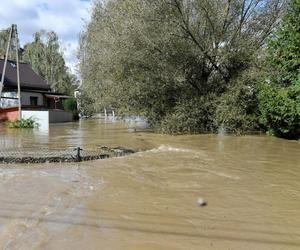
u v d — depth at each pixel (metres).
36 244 4.98
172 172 9.75
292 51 17.03
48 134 20.66
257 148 14.59
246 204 6.99
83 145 14.85
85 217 6.10
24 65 43.31
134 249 4.95
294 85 16.77
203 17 21.50
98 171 9.73
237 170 10.09
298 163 11.27
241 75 20.16
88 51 27.03
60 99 43.94
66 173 9.45
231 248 5.03
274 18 22.69
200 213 6.44
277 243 5.22
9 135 19.86
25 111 28.73
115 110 24.11
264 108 18.52
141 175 9.34
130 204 6.87
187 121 20.67
